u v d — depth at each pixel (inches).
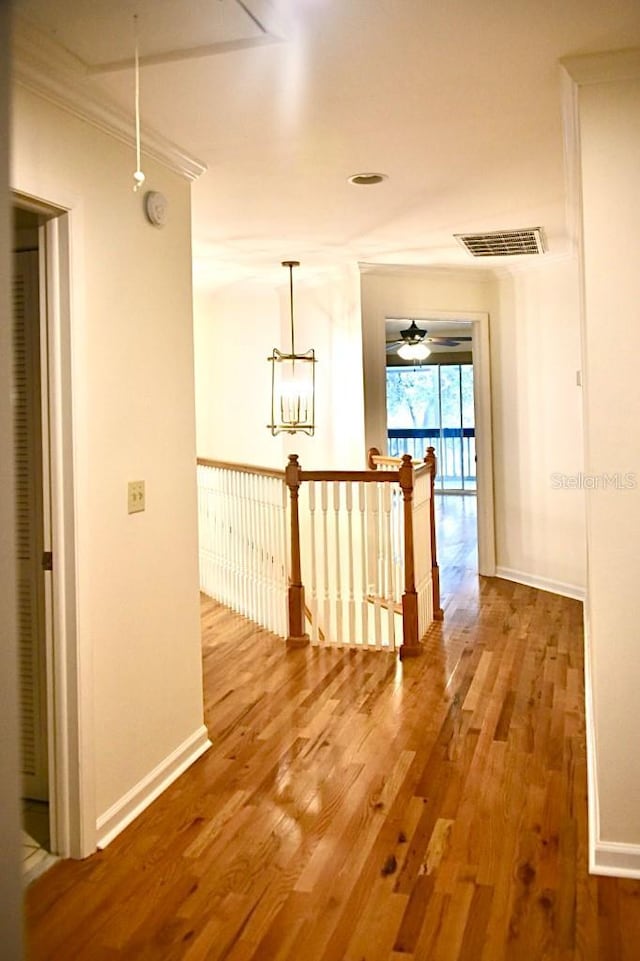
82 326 93.4
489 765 115.4
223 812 103.8
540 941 76.9
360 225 171.9
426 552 185.9
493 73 95.5
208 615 208.2
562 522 217.9
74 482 92.4
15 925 41.6
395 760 117.8
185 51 87.0
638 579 89.4
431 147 122.1
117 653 101.5
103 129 98.7
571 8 79.8
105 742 98.5
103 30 82.0
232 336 260.4
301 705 140.9
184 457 120.2
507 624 190.2
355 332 221.6
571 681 150.2
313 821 100.8
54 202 88.9
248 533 201.5
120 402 102.4
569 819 99.8
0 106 39.7
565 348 212.8
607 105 89.2
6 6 39.8
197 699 123.0
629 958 74.3
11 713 41.8
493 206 157.6
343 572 217.2
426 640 178.7
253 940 78.0
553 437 219.1
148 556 109.4
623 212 88.7
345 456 230.4
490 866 89.8
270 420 254.7
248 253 201.9
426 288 229.1
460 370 459.5
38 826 101.2
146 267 109.7
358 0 77.0
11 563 41.6
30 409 104.3
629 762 89.0
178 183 121.3
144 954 76.2
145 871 90.6
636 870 88.0
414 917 81.0
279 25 82.4
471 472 462.3
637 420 89.0
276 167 130.1
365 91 99.5
